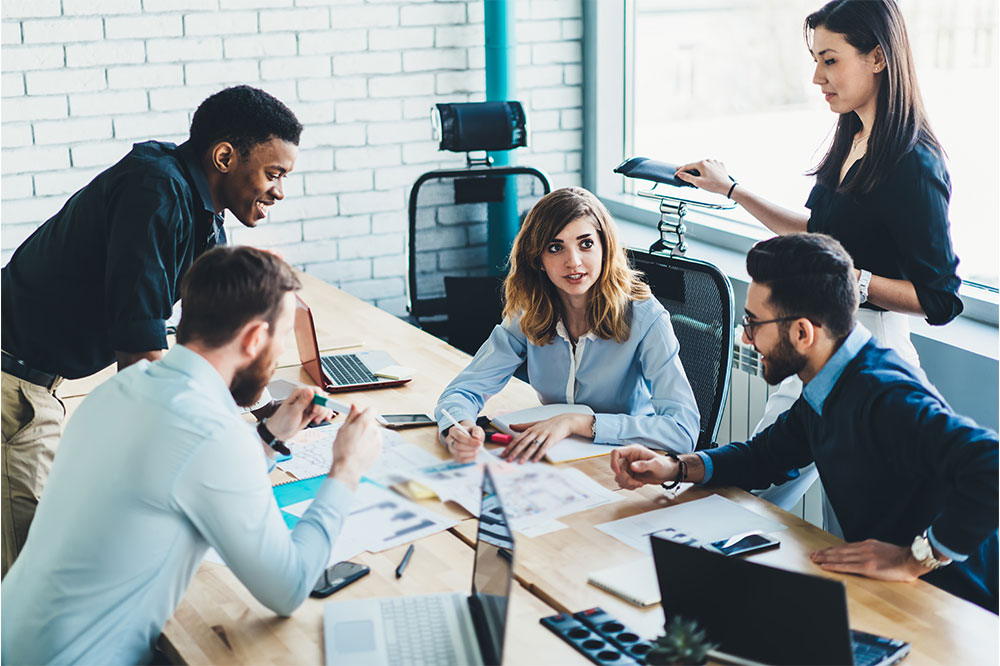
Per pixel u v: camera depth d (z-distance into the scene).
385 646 1.56
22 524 2.39
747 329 1.88
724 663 1.44
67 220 2.24
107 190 2.17
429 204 3.53
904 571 1.71
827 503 2.96
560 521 1.96
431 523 1.97
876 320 2.57
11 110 3.64
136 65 3.77
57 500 1.61
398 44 4.12
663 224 2.79
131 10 3.72
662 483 2.06
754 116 3.85
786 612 1.38
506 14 4.11
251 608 1.70
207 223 2.30
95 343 2.35
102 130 3.78
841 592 1.32
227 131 2.21
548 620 1.61
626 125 4.52
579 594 1.69
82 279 2.26
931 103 3.23
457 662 1.52
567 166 4.55
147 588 1.58
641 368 2.48
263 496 1.60
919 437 1.71
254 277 1.61
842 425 1.85
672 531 1.90
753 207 2.86
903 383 1.78
